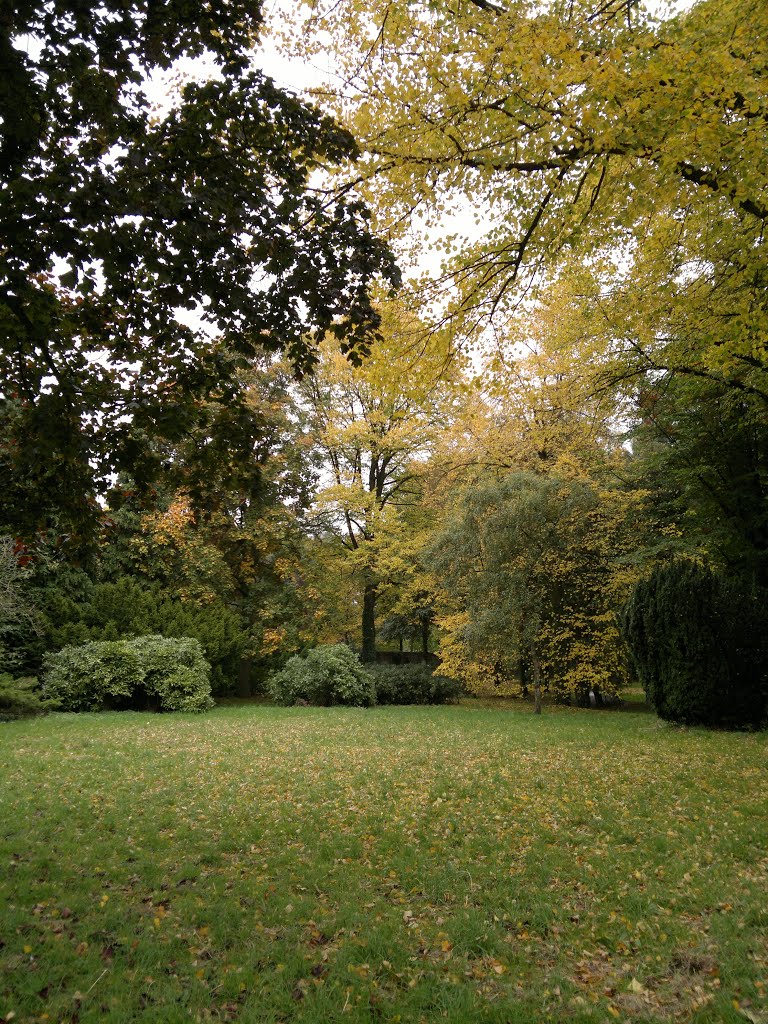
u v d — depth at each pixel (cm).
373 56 604
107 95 419
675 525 1616
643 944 374
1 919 384
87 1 370
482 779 768
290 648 1933
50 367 491
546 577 1594
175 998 316
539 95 528
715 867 478
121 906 414
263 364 1972
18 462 492
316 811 639
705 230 813
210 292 468
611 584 1599
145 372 531
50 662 1451
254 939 379
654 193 609
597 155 568
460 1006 313
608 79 485
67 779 751
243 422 546
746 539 1457
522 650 1617
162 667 1489
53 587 1756
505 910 420
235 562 1830
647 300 948
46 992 316
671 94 492
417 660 2714
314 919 406
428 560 1600
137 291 482
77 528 565
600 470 1708
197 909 412
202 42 453
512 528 1426
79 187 389
